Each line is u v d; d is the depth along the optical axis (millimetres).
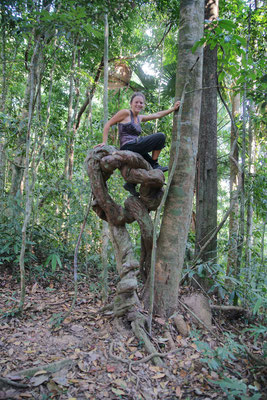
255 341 3045
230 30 2861
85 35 4496
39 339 2826
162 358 2662
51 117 5582
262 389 2377
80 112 7719
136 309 3072
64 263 5133
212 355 2662
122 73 7969
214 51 4254
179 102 3201
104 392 2188
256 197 4344
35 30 3527
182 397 2234
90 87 6922
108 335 2910
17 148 5023
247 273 3998
